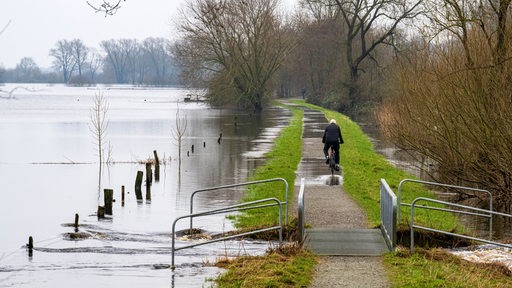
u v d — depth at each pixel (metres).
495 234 28.42
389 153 62.38
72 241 28.56
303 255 21.22
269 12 114.00
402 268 19.69
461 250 24.75
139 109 145.38
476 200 37.78
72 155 64.88
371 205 31.00
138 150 67.75
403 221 26.84
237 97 118.19
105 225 32.25
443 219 29.55
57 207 38.34
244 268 20.58
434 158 41.47
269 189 37.16
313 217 28.31
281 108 141.00
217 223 30.95
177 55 112.75
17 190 44.75
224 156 60.06
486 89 33.41
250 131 86.31
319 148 60.22
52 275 22.66
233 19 103.50
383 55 121.69
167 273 21.80
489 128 33.19
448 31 38.12
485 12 33.47
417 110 42.16
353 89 120.94
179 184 44.97
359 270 19.53
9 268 23.80
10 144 75.00
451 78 35.03
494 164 34.62
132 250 26.19
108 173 53.06
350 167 46.00
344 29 127.38
